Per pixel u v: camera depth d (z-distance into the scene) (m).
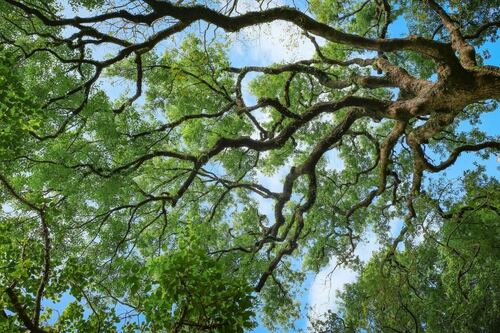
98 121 14.95
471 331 20.62
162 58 16.55
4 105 8.43
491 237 17.98
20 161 13.84
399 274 18.64
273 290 19.69
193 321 5.77
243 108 16.34
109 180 14.66
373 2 19.38
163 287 5.58
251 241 19.52
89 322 7.19
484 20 17.80
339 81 16.41
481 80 10.44
